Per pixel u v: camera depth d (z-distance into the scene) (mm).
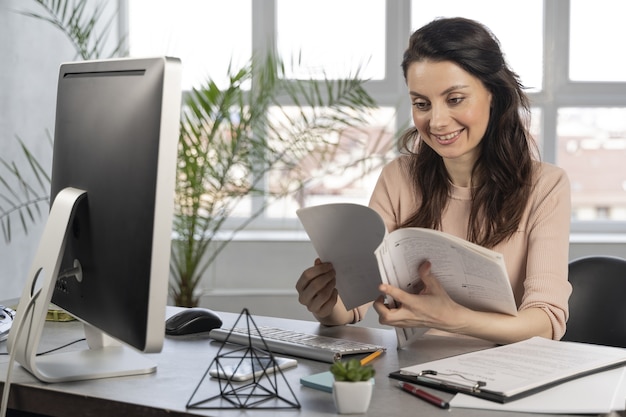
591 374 1265
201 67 3953
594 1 3852
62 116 1428
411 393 1181
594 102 3855
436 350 1468
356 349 1412
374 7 3889
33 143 3361
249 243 3719
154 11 3963
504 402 1120
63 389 1205
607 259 2006
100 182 1248
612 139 3895
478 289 1441
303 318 3658
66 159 1387
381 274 1382
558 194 1782
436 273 1442
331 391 1187
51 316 1714
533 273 1686
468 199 1886
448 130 1693
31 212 3348
